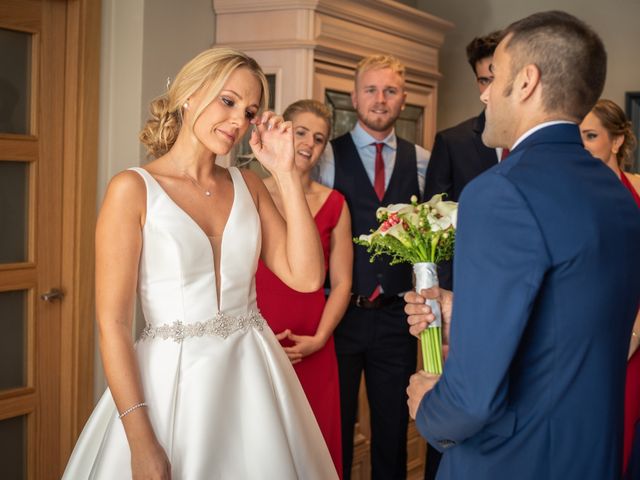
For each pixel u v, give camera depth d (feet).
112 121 11.53
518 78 5.41
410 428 14.58
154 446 6.26
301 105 10.80
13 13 10.47
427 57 15.19
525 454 5.20
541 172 5.13
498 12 16.40
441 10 16.99
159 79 11.60
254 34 12.50
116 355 6.35
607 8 15.53
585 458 5.14
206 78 6.72
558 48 5.28
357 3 13.01
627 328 5.44
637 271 5.44
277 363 7.13
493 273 4.95
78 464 6.84
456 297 5.16
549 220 4.97
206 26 12.58
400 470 11.87
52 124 11.07
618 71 15.51
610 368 5.25
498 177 5.09
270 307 10.19
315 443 7.32
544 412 5.16
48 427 11.32
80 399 11.41
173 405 6.49
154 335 6.71
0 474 10.92
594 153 10.28
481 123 11.84
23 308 11.03
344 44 13.03
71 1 11.09
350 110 13.58
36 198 10.94
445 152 11.85
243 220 7.10
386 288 11.46
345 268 10.93
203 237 6.77
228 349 6.78
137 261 6.63
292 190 7.30
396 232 6.58
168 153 7.08
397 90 11.78
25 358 11.09
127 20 11.38
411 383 6.30
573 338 5.08
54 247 11.22
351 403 11.61
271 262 7.53
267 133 7.27
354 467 13.61
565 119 5.39
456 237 5.26
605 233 5.11
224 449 6.53
